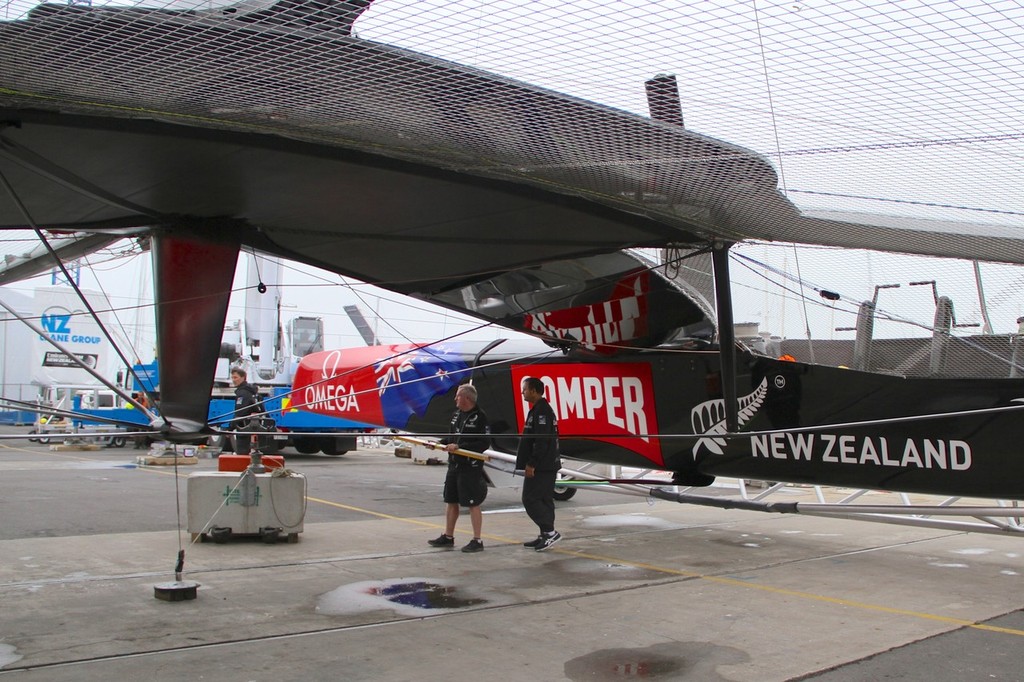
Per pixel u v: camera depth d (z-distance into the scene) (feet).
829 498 31.83
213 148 11.94
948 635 13.99
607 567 19.62
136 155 12.12
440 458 48.62
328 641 13.33
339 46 9.43
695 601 16.35
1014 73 9.36
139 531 23.13
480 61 9.73
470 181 13.33
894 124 10.93
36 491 31.71
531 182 13.65
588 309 21.04
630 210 14.97
